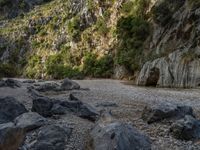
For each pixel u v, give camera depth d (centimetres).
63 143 1482
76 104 2192
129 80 6569
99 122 1571
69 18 11288
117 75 7331
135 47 6994
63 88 4047
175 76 4488
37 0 16488
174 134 1633
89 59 8631
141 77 5006
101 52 8675
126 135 1366
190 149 1445
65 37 10612
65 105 2175
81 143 1505
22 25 13450
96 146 1334
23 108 1988
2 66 11094
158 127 1791
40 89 3900
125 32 7512
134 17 7506
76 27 10169
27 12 15625
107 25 9012
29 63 11438
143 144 1391
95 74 8131
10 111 1923
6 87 4122
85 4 10612
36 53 11612
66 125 1783
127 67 7000
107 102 2683
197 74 4253
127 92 3756
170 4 6256
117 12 8788
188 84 4306
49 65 10175
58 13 12231
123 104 2670
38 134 1555
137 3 7906
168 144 1506
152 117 1905
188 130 1598
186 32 5334
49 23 12144
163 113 1916
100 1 9581
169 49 5678
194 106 2598
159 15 6444
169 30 5947
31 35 12544
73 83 4147
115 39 8256
